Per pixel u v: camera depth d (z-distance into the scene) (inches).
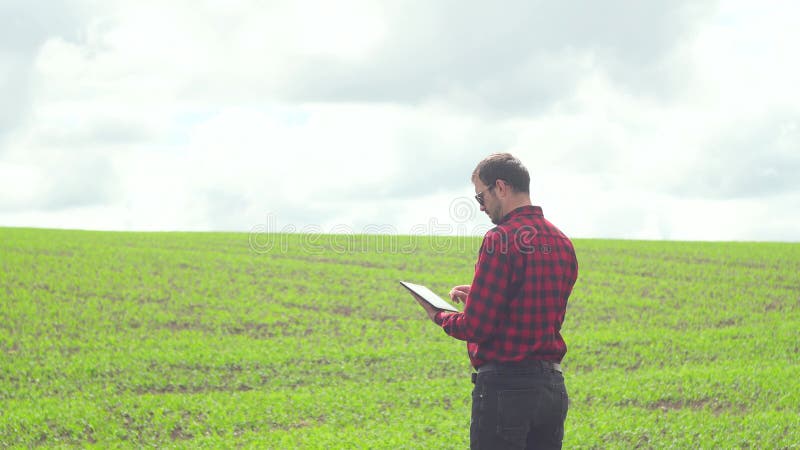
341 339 653.3
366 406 429.1
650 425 373.1
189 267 977.5
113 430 375.2
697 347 633.6
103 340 614.9
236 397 446.9
